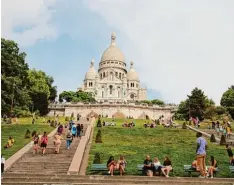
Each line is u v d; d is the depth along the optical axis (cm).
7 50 6750
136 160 2848
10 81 6288
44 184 2022
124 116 10119
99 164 2483
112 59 16788
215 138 4516
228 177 2419
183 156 3078
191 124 6631
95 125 5603
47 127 5128
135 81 17112
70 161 2695
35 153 2961
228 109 9712
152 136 4472
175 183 2144
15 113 6788
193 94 9150
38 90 9581
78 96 13662
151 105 10981
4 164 2447
